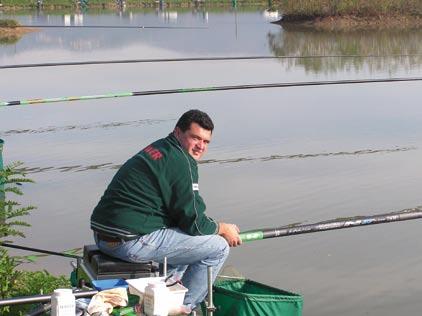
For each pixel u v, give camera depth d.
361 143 15.93
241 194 12.62
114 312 5.77
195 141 6.07
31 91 21.83
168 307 5.71
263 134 16.66
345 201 12.27
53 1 62.75
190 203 6.03
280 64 27.38
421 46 34.59
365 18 46.19
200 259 6.16
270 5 55.81
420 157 14.84
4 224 7.94
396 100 20.45
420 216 7.16
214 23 45.84
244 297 6.10
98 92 21.52
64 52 31.64
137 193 6.05
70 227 11.12
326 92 21.70
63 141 16.16
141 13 56.03
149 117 18.45
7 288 7.41
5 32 40.38
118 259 6.13
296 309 6.17
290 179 13.42
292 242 10.44
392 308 8.54
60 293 5.59
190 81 23.33
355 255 9.93
